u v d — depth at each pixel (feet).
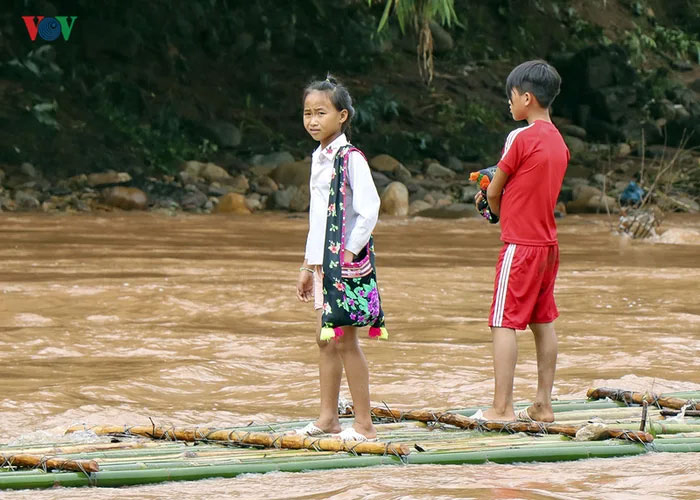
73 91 176.04
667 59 263.29
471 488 21.58
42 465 22.98
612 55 223.92
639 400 30.96
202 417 31.14
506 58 240.12
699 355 41.37
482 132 205.98
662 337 45.14
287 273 69.46
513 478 22.61
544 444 25.43
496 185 29.37
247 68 202.28
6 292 56.13
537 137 29.07
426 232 120.37
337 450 24.94
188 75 194.59
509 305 28.66
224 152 180.96
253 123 191.62
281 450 25.40
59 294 55.62
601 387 32.42
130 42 186.80
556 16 252.42
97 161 160.56
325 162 27.17
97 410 31.35
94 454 24.90
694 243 105.29
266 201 156.15
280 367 38.78
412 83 218.18
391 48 225.15
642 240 108.88
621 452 25.03
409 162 190.60
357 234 26.30
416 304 55.77
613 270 74.95
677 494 21.16
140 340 43.60
